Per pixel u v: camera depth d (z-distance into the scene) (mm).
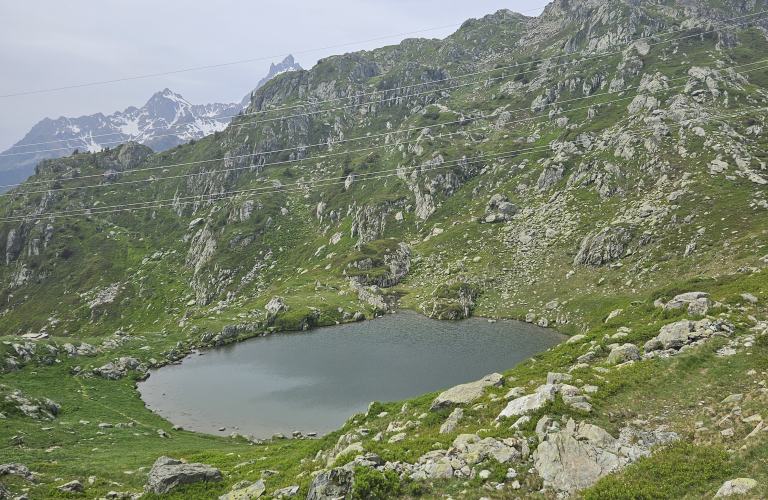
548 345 90438
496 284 132000
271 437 58312
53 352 85062
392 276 160375
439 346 96000
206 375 90062
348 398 70500
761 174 111938
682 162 133125
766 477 15883
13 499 28500
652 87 195750
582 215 141375
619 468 19703
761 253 76500
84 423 57469
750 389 23203
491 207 177375
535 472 20250
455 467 21703
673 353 31109
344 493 21219
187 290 192625
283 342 112562
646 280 95625
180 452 46938
